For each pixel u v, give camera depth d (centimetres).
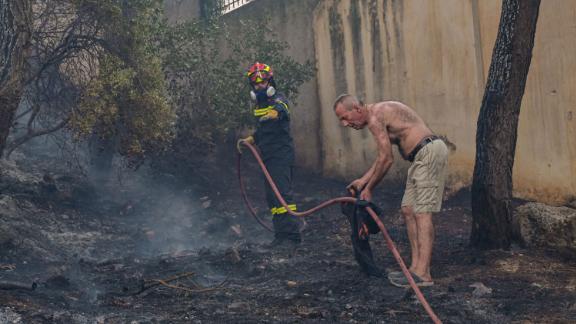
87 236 786
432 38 935
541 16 771
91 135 973
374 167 552
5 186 854
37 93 831
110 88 812
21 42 655
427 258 547
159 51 970
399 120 554
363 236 559
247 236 828
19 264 620
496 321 447
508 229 645
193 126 1015
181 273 611
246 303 500
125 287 543
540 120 784
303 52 1188
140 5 862
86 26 817
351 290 536
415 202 553
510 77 625
